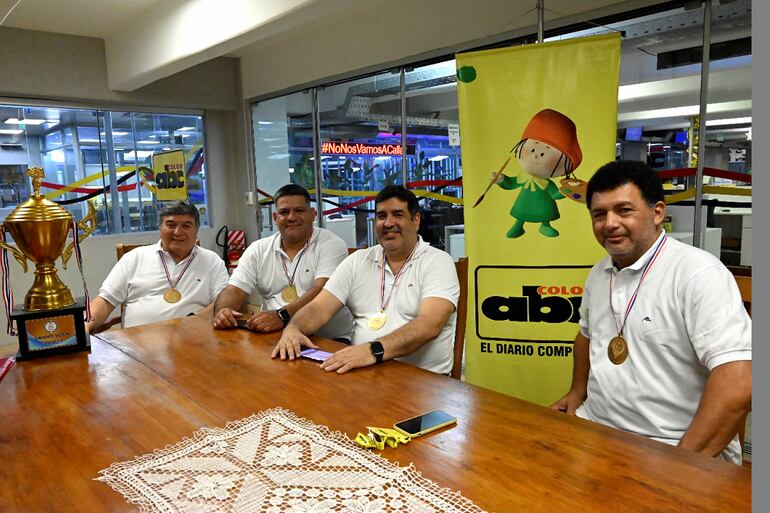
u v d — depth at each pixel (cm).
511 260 237
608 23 290
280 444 111
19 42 446
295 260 266
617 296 147
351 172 472
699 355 130
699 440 120
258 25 319
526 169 230
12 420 128
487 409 126
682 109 276
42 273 180
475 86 234
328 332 255
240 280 264
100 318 263
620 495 88
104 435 118
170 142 561
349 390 141
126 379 154
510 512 85
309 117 503
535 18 309
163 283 277
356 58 432
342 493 92
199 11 363
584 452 104
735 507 84
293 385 146
